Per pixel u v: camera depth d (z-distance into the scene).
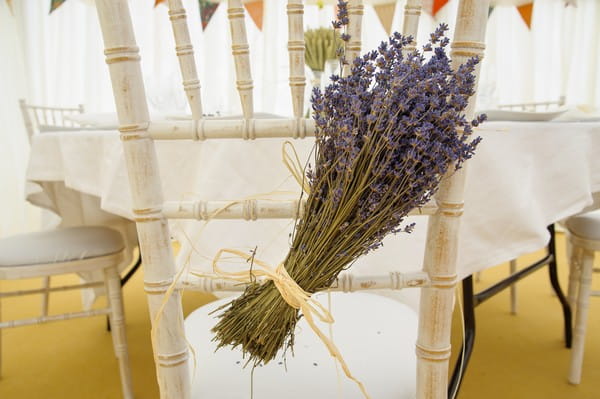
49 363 1.51
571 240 1.26
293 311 0.52
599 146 0.85
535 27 2.96
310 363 0.65
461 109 0.41
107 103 2.89
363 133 0.42
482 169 0.75
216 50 2.81
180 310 0.56
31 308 1.95
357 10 0.49
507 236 0.78
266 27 2.77
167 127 0.50
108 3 0.46
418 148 0.39
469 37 0.45
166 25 2.74
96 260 1.17
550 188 0.83
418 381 0.57
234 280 0.53
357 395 0.59
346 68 0.50
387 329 0.74
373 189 0.42
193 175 0.90
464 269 0.78
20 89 2.79
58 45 2.77
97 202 1.42
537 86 3.07
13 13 2.71
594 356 1.48
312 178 0.47
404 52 0.51
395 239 0.84
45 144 1.05
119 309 1.22
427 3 2.49
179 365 0.56
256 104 2.87
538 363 1.45
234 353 0.68
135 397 1.30
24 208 2.86
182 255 0.88
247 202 0.53
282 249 0.90
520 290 2.07
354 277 0.53
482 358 1.48
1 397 1.33
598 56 2.98
